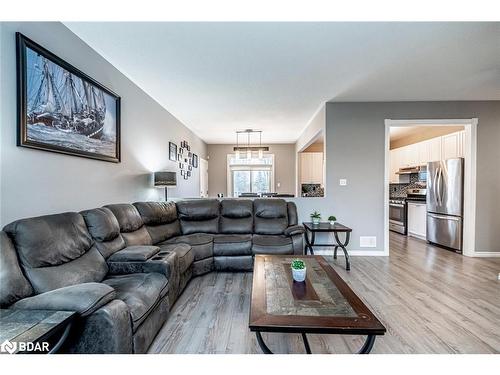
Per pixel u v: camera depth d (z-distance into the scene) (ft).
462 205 15.15
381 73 10.89
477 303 8.68
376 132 14.65
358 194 14.78
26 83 6.24
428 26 7.59
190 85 12.17
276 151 29.48
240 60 9.75
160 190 14.85
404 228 21.06
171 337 6.66
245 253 11.84
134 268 7.41
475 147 14.51
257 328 4.44
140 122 12.44
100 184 9.37
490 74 11.00
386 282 10.55
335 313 4.86
